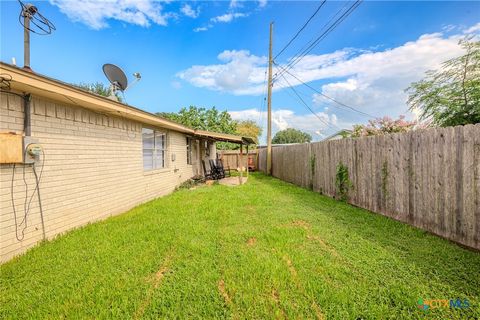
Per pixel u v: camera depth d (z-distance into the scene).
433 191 3.46
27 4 3.66
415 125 7.98
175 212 4.96
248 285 2.24
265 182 10.42
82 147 4.31
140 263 2.70
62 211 3.83
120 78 6.27
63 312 1.96
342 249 3.01
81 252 3.05
